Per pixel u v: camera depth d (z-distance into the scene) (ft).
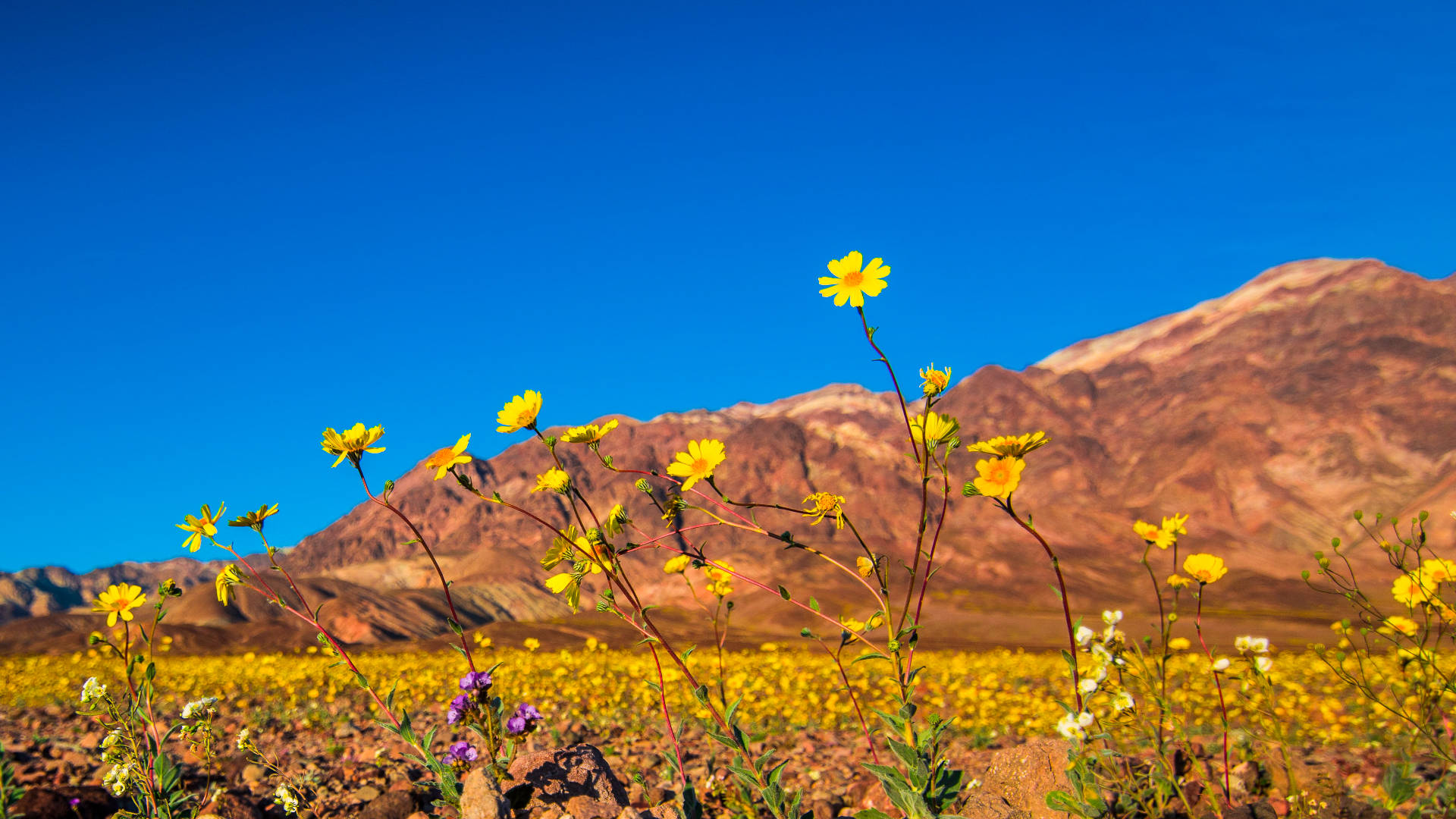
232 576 8.72
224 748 20.22
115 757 10.19
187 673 47.34
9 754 17.08
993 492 6.79
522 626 262.26
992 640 243.60
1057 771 11.37
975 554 472.85
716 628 9.00
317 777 15.61
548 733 23.00
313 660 57.52
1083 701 9.50
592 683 36.37
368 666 50.42
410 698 36.88
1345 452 611.47
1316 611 265.13
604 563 7.68
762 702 31.37
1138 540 517.55
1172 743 12.44
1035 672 50.11
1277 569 501.15
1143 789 10.18
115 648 10.02
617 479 327.88
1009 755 11.96
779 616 262.47
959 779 7.41
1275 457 640.17
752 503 7.30
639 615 7.95
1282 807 11.51
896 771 7.37
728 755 21.13
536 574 613.52
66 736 23.30
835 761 20.18
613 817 10.78
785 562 372.38
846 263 6.68
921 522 7.00
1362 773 14.08
